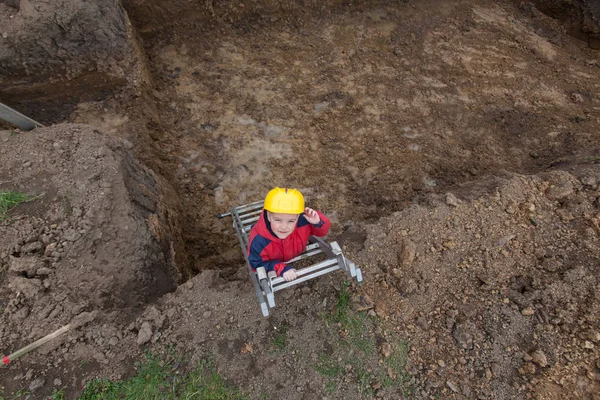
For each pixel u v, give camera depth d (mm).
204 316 3807
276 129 6980
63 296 3607
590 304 3754
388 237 4344
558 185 4742
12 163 4078
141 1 7238
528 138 6996
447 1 9062
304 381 3482
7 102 5762
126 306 3783
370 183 6422
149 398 3350
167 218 5074
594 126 7125
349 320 3797
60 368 3414
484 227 4406
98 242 3809
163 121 6914
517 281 4027
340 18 8602
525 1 9164
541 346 3594
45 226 3764
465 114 7324
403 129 7090
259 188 6328
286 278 3248
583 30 8523
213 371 3516
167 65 7594
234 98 7305
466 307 3873
